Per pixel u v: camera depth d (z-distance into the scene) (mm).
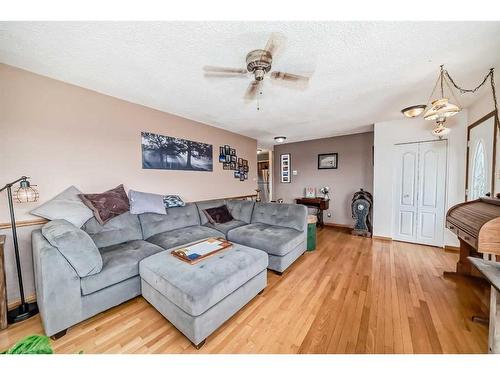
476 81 2160
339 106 2900
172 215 2836
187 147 3457
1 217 1799
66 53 1663
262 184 7195
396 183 3717
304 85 1941
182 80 2131
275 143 5719
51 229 1558
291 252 2580
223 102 2736
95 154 2389
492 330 1196
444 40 1513
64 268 1455
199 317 1335
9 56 1700
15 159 1873
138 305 1830
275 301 1881
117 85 2242
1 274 1533
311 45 1564
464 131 3053
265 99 2635
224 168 4227
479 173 2674
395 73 1998
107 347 1363
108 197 2275
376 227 3914
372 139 4469
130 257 1859
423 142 3436
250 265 1773
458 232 1618
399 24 1349
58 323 1430
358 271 2496
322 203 4754
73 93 2205
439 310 1727
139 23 1329
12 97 1850
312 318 1645
